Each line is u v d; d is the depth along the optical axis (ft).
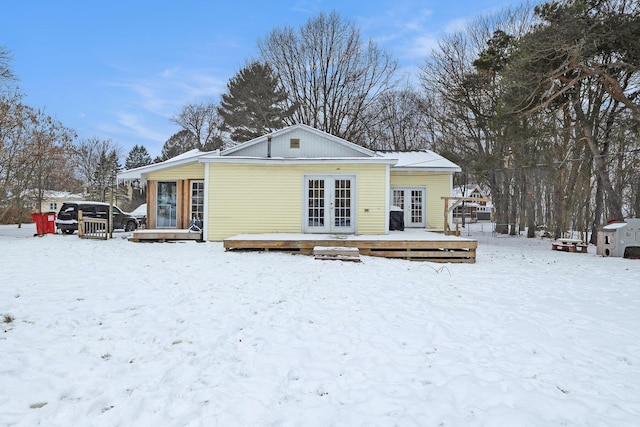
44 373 10.15
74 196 133.80
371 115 100.27
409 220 53.83
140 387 9.61
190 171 47.85
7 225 86.58
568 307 18.13
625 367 11.34
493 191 84.38
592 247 53.88
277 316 15.84
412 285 22.56
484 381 10.19
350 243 33.86
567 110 52.54
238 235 39.14
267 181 43.21
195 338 13.15
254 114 102.73
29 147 58.59
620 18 39.91
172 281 21.99
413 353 12.17
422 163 54.49
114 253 33.58
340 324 14.98
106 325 14.12
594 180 69.67
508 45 66.69
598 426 8.16
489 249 47.44
